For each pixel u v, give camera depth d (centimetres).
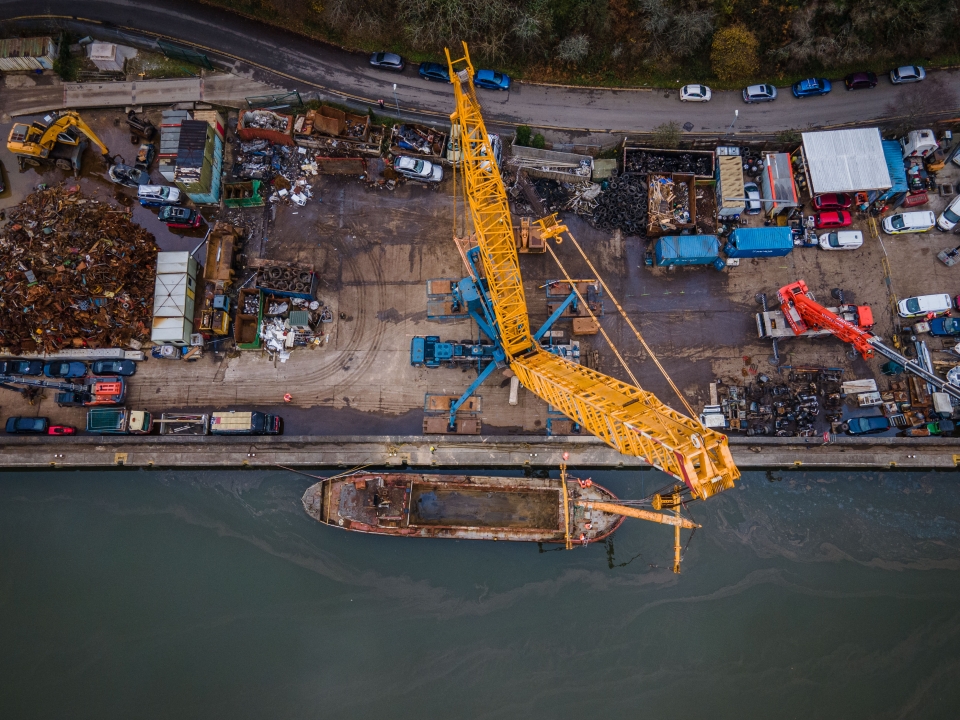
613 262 8150
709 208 8194
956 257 7994
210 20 8444
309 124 8112
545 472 7706
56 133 7962
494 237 6681
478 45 8131
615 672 7200
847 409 7800
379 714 7094
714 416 7669
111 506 7619
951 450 7519
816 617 7325
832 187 7894
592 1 7931
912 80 8244
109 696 7094
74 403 7694
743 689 7131
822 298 8025
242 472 7712
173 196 8044
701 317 8025
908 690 7088
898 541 7519
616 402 6050
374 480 7381
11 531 7544
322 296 8081
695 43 8119
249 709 7081
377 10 8094
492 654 7262
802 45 8094
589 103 8356
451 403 7775
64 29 8388
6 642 7219
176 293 7662
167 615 7331
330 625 7331
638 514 6856
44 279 7744
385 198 8288
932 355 7850
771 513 7600
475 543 7506
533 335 7788
